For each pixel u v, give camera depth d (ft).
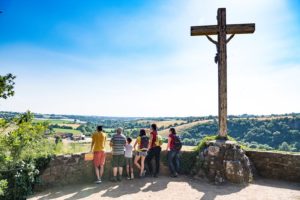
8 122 14.71
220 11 30.89
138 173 30.22
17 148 17.11
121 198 22.16
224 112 30.60
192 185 26.37
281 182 27.71
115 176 27.53
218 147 28.81
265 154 29.84
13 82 13.96
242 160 28.07
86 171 27.55
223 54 30.50
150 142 29.40
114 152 27.50
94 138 27.04
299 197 22.81
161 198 22.34
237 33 31.07
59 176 25.54
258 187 25.89
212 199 22.22
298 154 28.12
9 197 20.33
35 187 23.79
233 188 25.52
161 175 30.45
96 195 22.94
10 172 20.26
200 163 29.55
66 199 21.80
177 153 30.22
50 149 25.48
